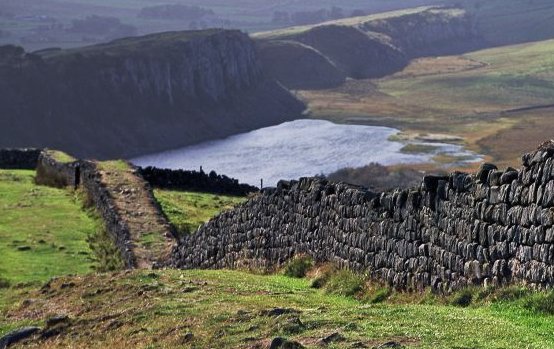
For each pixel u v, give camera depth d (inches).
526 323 564.1
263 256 1047.6
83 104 7037.4
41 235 1533.0
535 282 587.2
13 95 6747.1
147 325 725.3
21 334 799.7
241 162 5221.5
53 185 2133.4
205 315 713.0
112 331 740.7
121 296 877.2
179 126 7263.8
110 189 1711.4
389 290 762.2
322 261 912.3
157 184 2102.6
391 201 782.5
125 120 7062.0
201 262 1203.9
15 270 1277.1
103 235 1555.1
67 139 6692.9
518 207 607.2
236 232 1119.6
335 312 656.4
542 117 6136.8
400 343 541.0
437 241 705.0
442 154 4667.8
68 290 979.3
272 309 677.3
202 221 1616.6
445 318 597.9
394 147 5172.2
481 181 654.5
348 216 861.8
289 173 4584.2
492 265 632.4
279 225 1018.1
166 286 882.8
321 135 6166.3
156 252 1330.0
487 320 579.2
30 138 6574.8
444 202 698.2
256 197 1087.0
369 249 813.2
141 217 1517.0
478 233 649.0
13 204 1834.4
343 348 543.5
